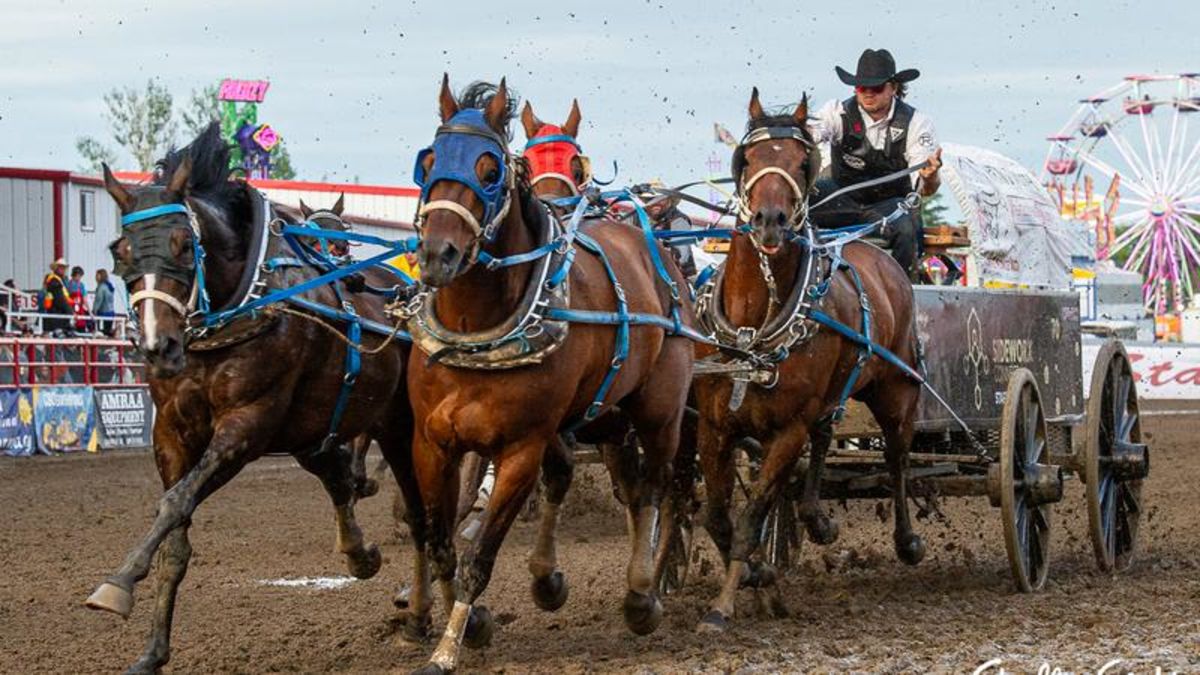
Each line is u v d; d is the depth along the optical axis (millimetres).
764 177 10234
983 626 10328
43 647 10500
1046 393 14156
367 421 10273
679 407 10477
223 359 9180
